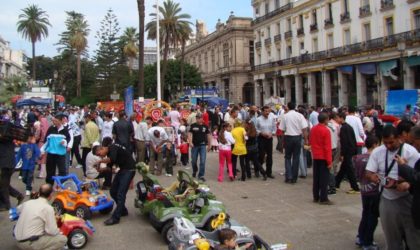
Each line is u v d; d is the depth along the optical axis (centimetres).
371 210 624
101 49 7138
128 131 1227
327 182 922
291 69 5334
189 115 1970
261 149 1255
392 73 3634
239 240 561
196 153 1248
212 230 659
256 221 807
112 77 7094
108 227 794
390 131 503
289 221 804
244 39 7212
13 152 916
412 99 1883
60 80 8025
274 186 1131
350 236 709
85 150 1270
